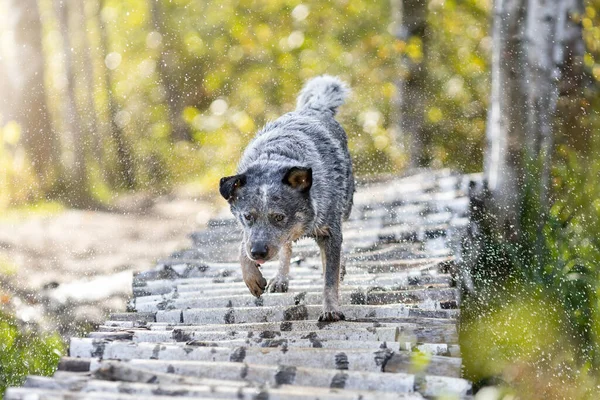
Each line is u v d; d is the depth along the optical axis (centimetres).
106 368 572
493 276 1123
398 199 1523
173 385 556
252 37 3431
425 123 2600
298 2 3375
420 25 2539
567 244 1136
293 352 634
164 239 1797
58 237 1869
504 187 1234
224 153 3244
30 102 2631
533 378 959
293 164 786
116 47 3759
